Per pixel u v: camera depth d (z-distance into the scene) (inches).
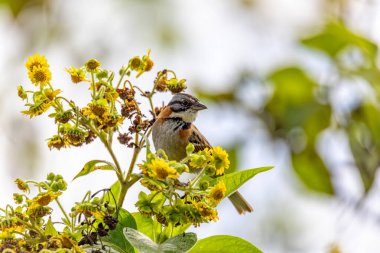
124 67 243.0
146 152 225.8
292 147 504.1
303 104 499.2
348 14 503.8
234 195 461.7
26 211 225.5
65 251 207.8
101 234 225.8
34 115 232.4
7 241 218.5
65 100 234.7
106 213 225.9
